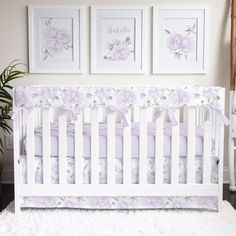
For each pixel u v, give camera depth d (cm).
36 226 200
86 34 287
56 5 282
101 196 219
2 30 286
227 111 292
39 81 290
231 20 275
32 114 212
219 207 220
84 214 217
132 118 281
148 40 287
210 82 291
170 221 206
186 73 289
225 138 295
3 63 288
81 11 283
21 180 217
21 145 231
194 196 220
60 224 202
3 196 259
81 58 287
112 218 211
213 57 289
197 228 196
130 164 215
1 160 295
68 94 210
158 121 212
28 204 220
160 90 209
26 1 283
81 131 213
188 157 215
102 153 217
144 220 208
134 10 283
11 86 280
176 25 285
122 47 286
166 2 284
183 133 226
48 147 214
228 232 191
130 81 290
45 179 216
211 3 286
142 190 216
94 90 210
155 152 215
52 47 286
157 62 287
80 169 215
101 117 281
